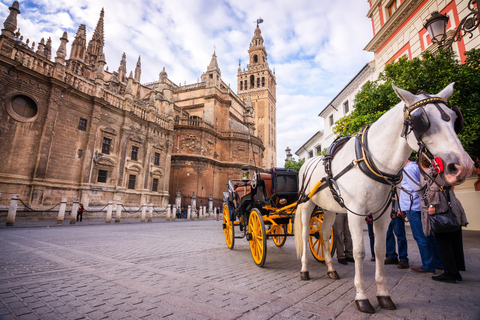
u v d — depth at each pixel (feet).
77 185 68.59
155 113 98.07
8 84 56.44
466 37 36.14
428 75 26.55
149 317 7.97
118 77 134.51
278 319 7.84
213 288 11.01
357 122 33.53
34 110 61.26
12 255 17.81
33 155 59.98
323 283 11.89
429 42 42.68
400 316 8.10
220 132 147.23
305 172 14.03
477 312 8.27
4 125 55.42
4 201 54.13
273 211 16.97
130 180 85.46
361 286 8.87
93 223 55.36
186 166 123.95
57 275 12.91
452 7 38.83
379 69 56.03
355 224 9.35
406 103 8.04
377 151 9.24
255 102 257.55
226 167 142.61
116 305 9.00
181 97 165.17
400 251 15.44
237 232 38.73
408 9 46.60
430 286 11.37
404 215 15.42
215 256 18.88
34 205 58.13
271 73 278.26
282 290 10.79
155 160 98.37
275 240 24.50
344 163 10.56
